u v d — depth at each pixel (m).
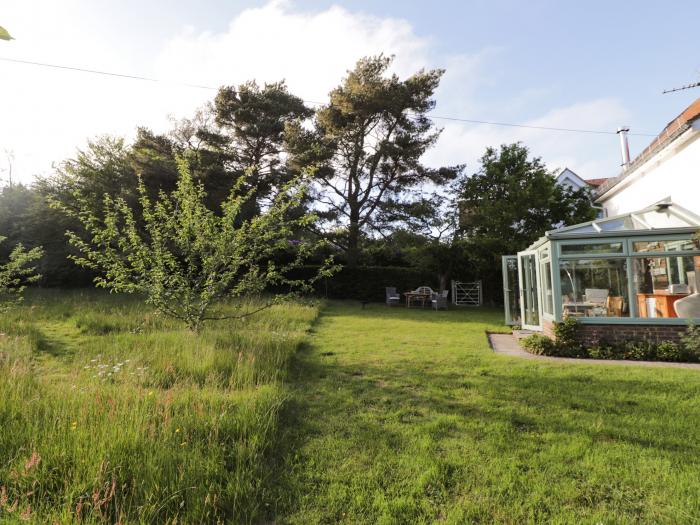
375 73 20.75
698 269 7.86
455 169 21.73
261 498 2.78
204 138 20.64
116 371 5.16
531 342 8.28
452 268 20.83
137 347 6.86
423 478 3.01
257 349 6.85
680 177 10.51
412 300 20.33
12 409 3.67
